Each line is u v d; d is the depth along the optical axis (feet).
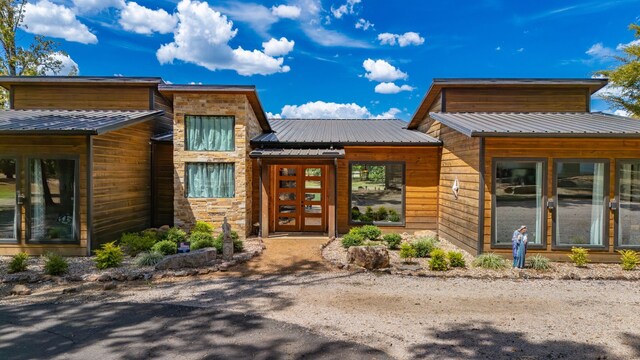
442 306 17.34
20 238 27.50
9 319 15.46
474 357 12.37
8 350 12.71
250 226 36.32
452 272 22.89
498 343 13.46
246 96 34.47
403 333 14.29
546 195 26.09
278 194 38.47
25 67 58.54
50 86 40.37
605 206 26.02
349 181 37.83
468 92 37.42
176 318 15.66
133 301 17.76
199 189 34.24
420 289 19.89
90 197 27.50
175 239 29.09
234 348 12.93
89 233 27.43
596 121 30.32
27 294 18.71
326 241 32.65
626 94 58.95
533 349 13.00
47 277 20.99
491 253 25.79
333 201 34.73
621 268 24.32
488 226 26.35
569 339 13.83
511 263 24.88
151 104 40.06
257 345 13.17
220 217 33.94
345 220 37.76
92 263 24.94
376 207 37.88
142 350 12.76
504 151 26.25
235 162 34.06
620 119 31.71
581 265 24.94
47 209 27.76
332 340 13.62
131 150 33.96
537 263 23.82
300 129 45.09
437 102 38.86
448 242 33.68
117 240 31.27
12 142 27.53
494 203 26.27
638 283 21.24
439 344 13.35
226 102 34.04
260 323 15.17
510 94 37.42
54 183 27.68
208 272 22.80
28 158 27.53
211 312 16.38
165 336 13.88
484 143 26.30
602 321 15.62
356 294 19.03
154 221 37.88
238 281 21.24
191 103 33.86
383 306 17.30
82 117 32.89
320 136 39.55
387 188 37.96
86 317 15.72
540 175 26.30
